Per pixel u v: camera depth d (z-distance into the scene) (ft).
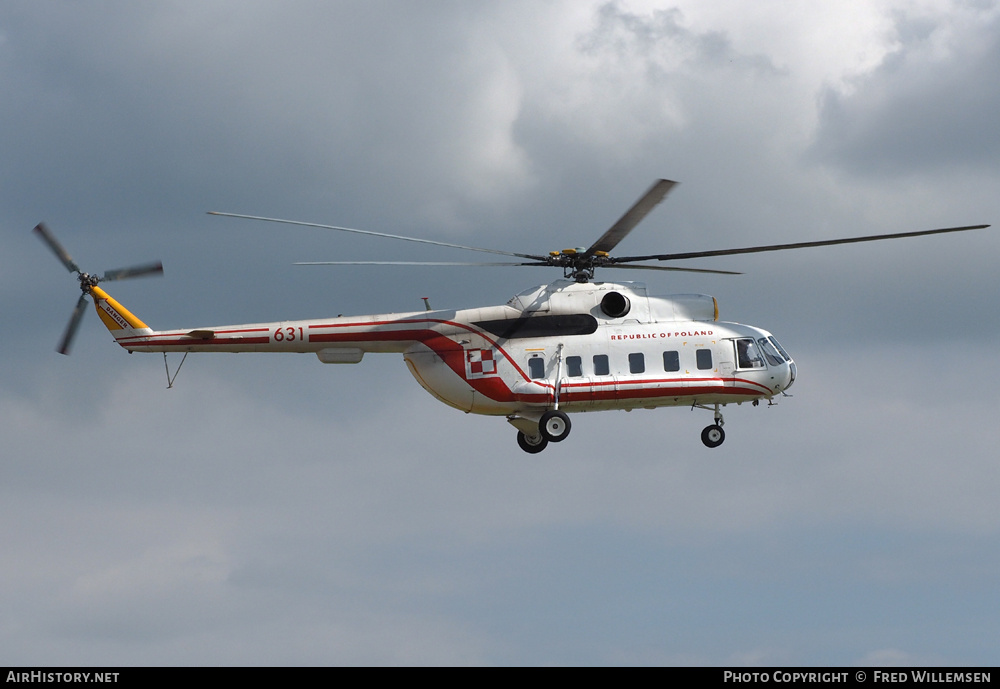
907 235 310.45
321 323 334.65
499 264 329.31
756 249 324.39
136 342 338.54
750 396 334.24
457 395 331.57
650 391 328.70
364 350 335.47
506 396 329.72
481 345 331.16
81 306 340.80
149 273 342.44
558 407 329.31
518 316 333.01
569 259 334.85
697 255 331.16
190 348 337.11
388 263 305.94
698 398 334.85
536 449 352.49
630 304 336.90
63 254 341.00
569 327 333.21
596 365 330.34
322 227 296.30
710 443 344.28
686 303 339.77
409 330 334.03
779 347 340.18
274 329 334.85
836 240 315.17
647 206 298.76
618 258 336.08
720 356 333.21
